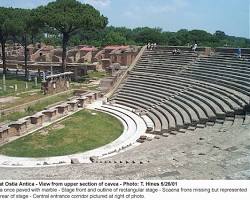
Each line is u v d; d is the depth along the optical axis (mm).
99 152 28031
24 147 28906
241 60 43844
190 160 18484
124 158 23031
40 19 61531
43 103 44375
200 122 30328
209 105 33312
